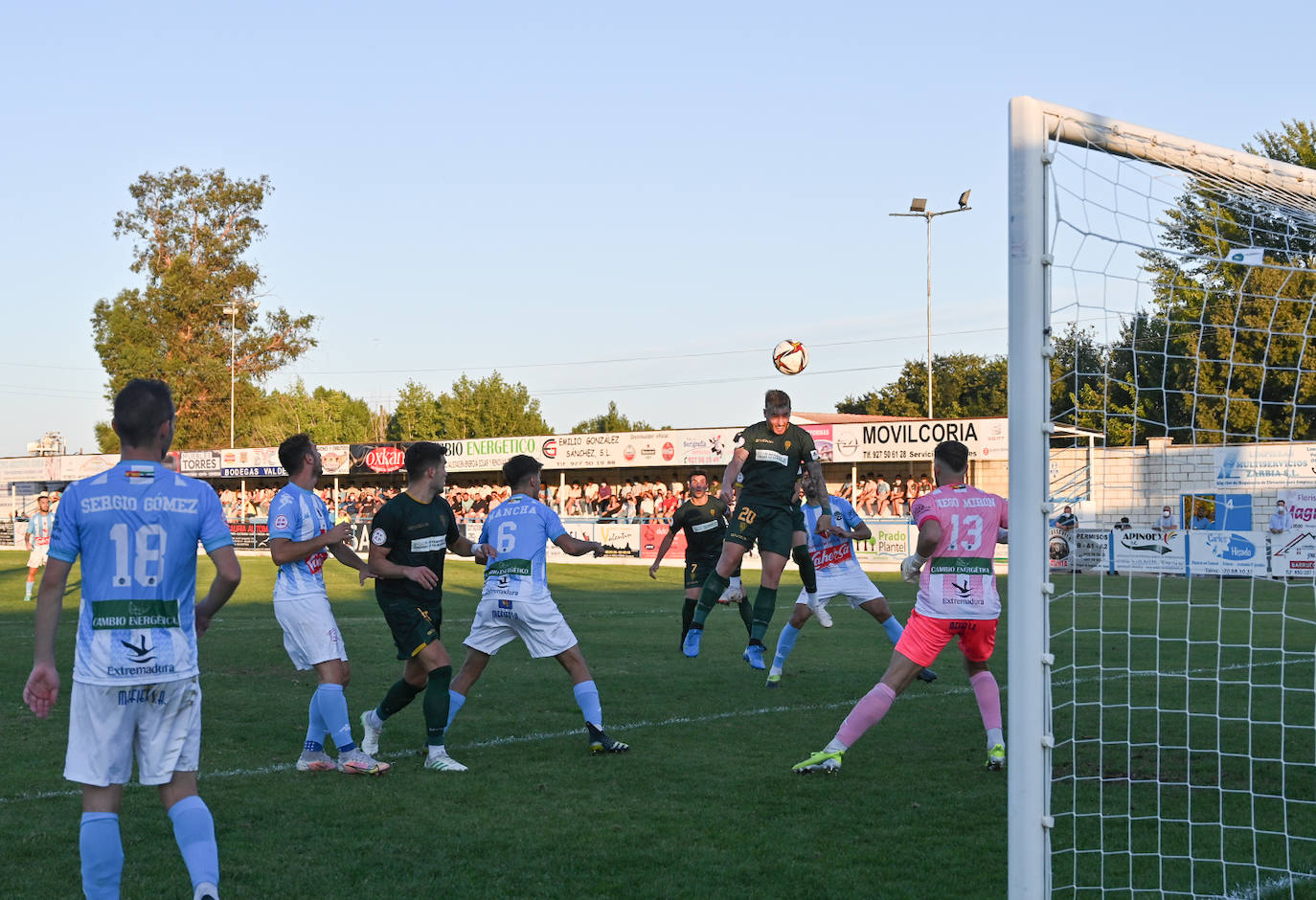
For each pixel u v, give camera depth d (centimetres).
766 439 857
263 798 561
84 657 357
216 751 671
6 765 620
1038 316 385
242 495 4100
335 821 519
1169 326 544
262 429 6159
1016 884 372
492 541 675
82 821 361
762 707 832
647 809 541
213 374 5466
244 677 962
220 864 454
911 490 2964
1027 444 379
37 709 354
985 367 6269
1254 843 489
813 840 490
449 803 551
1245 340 734
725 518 1176
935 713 804
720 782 595
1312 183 478
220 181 5666
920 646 612
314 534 624
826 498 877
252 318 5709
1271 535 1711
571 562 3225
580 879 438
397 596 631
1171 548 1886
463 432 6312
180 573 369
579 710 815
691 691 905
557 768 630
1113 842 494
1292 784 596
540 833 500
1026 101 394
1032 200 388
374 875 441
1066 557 1545
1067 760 654
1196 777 611
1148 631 1359
